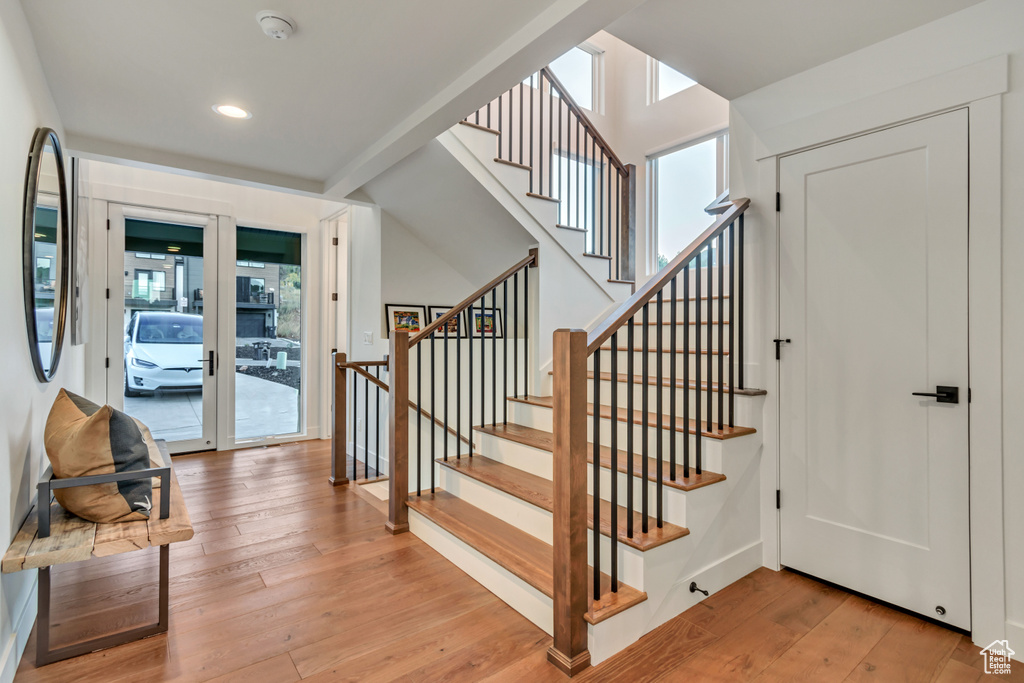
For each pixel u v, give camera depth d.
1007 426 1.79
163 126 2.80
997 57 1.78
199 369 4.63
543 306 3.51
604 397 3.08
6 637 1.61
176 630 1.91
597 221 5.10
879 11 1.85
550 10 1.80
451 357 3.94
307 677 1.66
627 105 5.18
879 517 2.11
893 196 2.07
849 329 2.21
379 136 2.94
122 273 4.25
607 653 1.75
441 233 4.14
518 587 2.04
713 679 1.64
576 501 1.69
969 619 1.86
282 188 3.70
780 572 2.39
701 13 1.87
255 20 1.85
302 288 5.20
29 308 1.90
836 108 2.20
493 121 4.58
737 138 2.58
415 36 1.97
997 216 1.80
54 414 2.03
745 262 2.56
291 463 4.35
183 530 1.84
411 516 2.82
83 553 1.68
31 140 1.95
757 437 2.43
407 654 1.78
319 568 2.41
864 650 1.79
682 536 2.00
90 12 1.79
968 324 1.88
